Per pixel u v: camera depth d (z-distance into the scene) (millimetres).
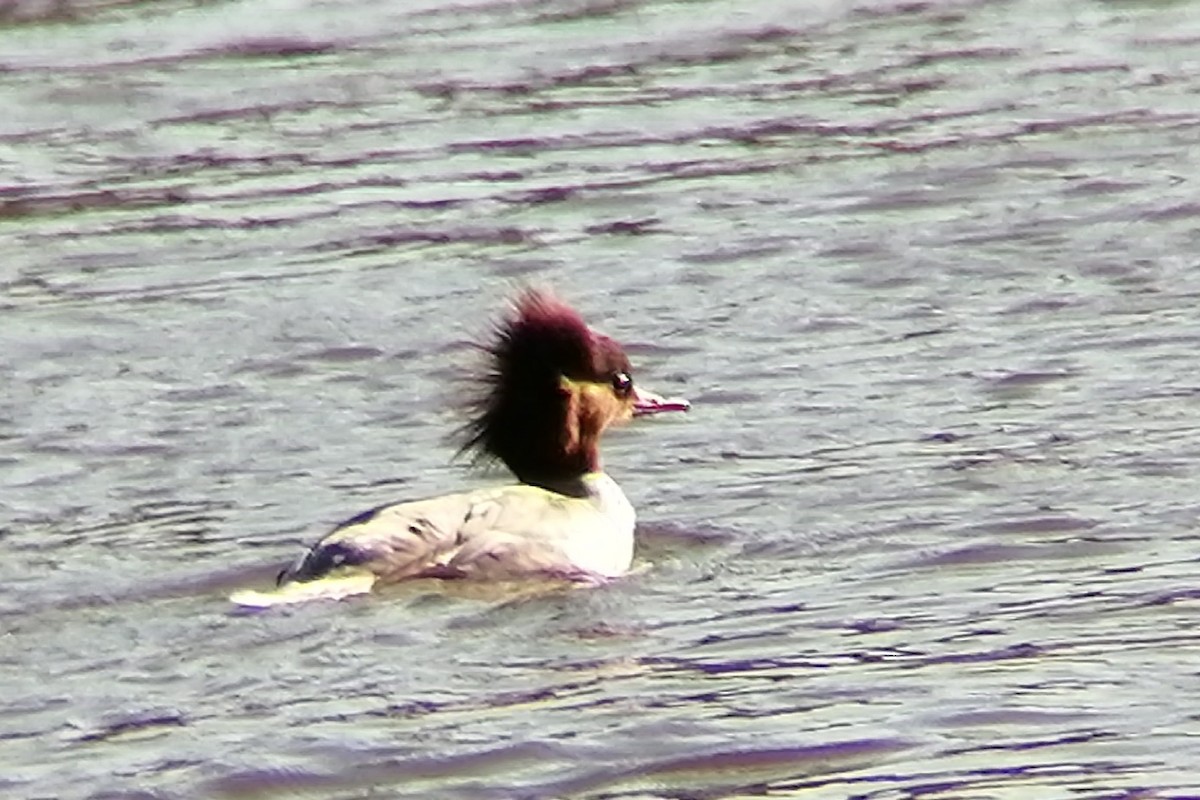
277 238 22422
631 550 15641
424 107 25328
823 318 20125
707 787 12336
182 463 17641
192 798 12406
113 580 15414
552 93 25672
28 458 17797
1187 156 23375
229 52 26656
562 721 13055
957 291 20594
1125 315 19781
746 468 17109
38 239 22594
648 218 22578
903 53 26703
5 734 13164
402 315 20516
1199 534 15469
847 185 23141
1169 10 27906
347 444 17953
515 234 22344
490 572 14914
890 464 17000
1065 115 24672
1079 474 16562
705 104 25344
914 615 14406
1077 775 12289
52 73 26250
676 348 19656
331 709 13312
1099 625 14125
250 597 14664
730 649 13977
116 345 20125
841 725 12938
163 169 24031
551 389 16234
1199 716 12859
